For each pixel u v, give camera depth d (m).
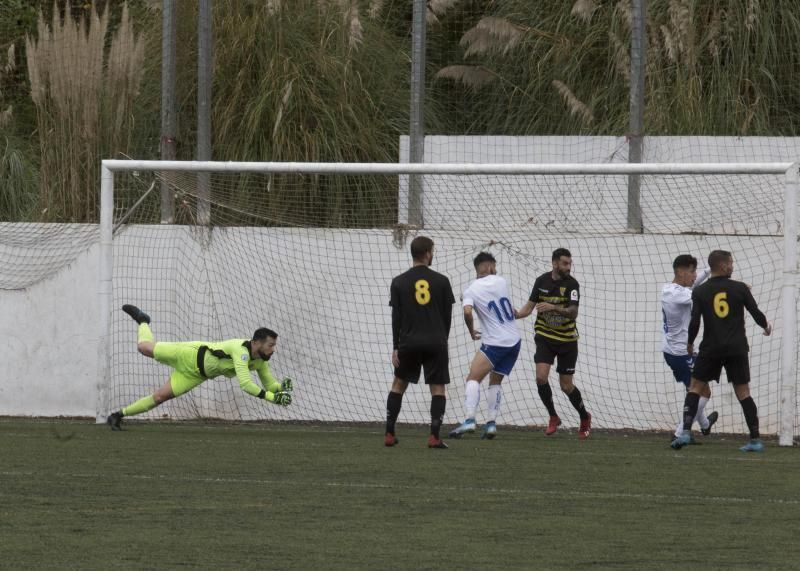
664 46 52.28
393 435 36.22
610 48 53.09
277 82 52.78
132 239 48.50
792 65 51.22
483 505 24.50
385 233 47.09
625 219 46.84
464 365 46.12
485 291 39.19
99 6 65.25
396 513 23.42
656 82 51.94
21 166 57.00
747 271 44.28
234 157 52.84
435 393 35.59
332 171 43.16
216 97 53.25
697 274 43.84
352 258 47.31
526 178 47.81
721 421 43.81
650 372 44.94
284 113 52.69
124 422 45.69
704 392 39.19
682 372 38.97
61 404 48.22
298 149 52.47
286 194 52.56
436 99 56.91
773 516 23.34
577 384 45.44
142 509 23.62
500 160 48.97
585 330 45.50
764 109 50.84
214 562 18.83
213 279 48.25
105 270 43.78
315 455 33.25
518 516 23.19
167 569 18.33
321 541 20.56
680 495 26.03
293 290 47.66
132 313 41.25
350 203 53.09
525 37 54.78
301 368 47.38
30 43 53.28
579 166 41.47
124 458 32.06
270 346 38.94
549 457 33.44
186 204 48.78
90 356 48.06
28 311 48.56
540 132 54.34
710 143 47.19
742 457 34.00
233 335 47.97
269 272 47.81
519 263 46.09
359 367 47.03
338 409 47.00
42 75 53.22
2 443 35.88
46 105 53.56
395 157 53.97
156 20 56.53
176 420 47.25
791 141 46.50
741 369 35.50
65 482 27.25
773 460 33.22
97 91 52.94
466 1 59.84
